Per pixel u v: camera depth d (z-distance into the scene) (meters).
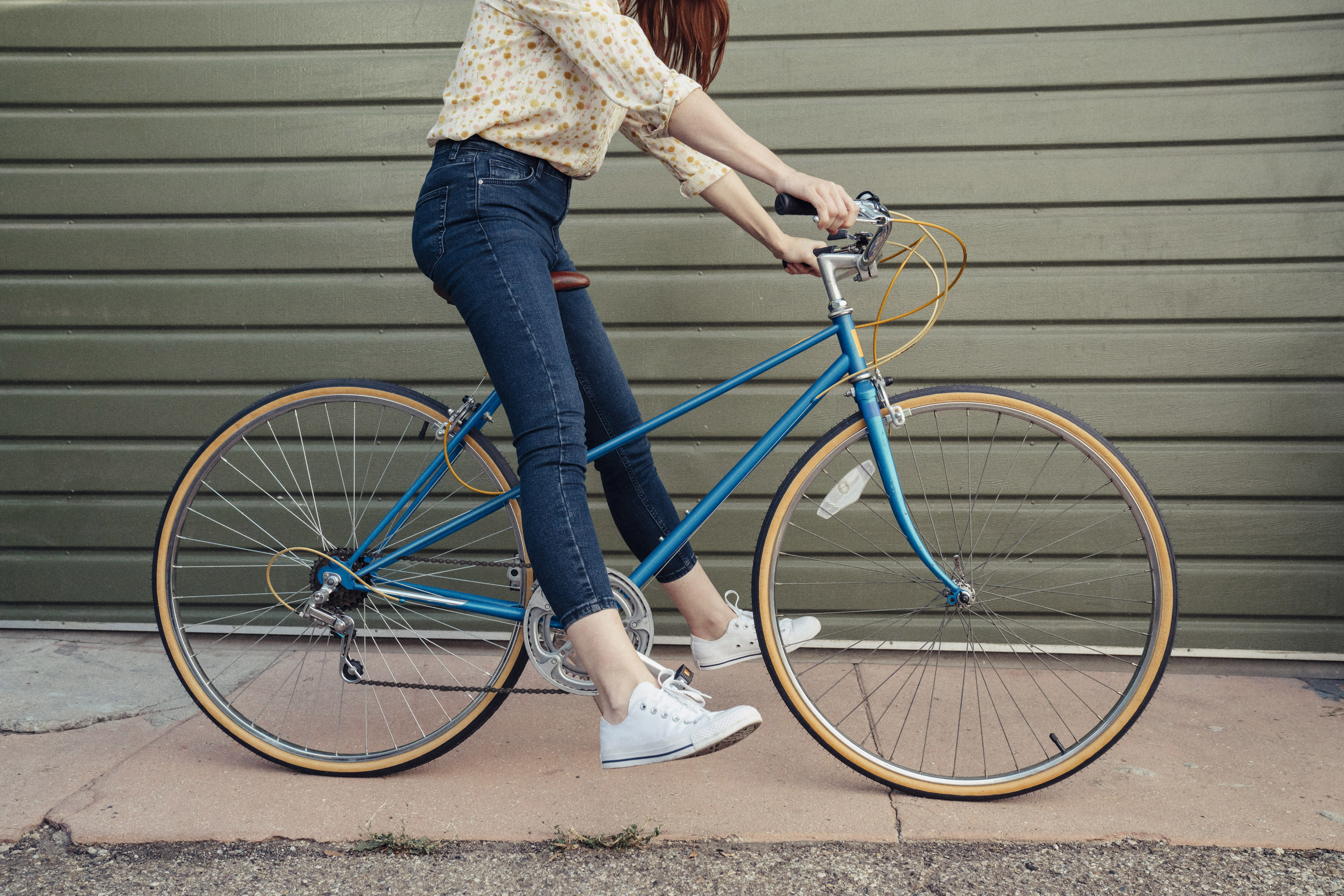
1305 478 2.21
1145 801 1.67
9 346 2.39
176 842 1.55
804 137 2.24
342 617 1.81
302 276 2.36
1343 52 2.12
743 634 1.90
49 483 2.42
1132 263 2.21
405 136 2.31
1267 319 2.19
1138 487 1.67
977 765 1.79
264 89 2.31
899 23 2.21
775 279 2.28
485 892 1.43
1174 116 2.17
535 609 1.68
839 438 1.74
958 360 2.26
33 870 1.48
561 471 1.53
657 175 2.27
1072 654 2.28
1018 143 2.21
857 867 1.48
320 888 1.44
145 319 2.38
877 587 2.32
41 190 2.36
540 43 1.51
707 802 1.67
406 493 2.08
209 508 2.41
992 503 2.29
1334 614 2.22
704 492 2.33
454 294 1.58
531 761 1.83
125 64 2.32
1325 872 1.46
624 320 2.30
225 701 1.85
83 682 2.17
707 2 1.72
